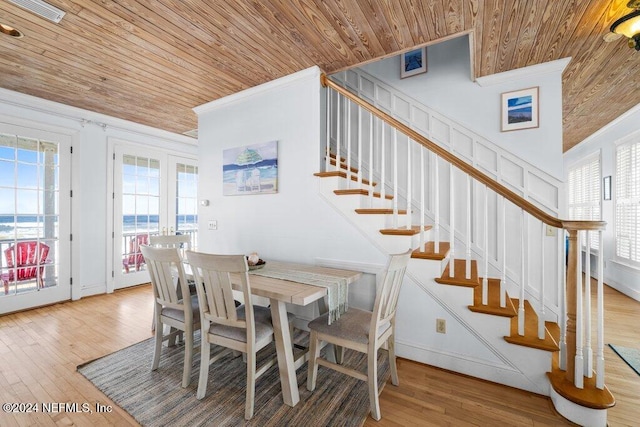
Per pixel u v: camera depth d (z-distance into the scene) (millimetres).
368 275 2389
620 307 3449
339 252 2496
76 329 2764
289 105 2805
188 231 5152
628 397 1763
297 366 1768
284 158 2828
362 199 2492
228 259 1534
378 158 3268
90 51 2332
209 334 1738
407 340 2213
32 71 2668
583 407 1510
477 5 1753
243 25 2000
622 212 4125
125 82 2904
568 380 1677
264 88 2936
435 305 2109
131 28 2037
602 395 1544
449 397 1765
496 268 2691
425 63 3055
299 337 2604
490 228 2732
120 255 4176
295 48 2303
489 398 1755
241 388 1843
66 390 1812
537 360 1802
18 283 3273
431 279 2123
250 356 1581
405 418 1581
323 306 2291
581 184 5555
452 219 2127
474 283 1977
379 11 1834
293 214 2764
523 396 1772
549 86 2518
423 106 3055
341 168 2953
